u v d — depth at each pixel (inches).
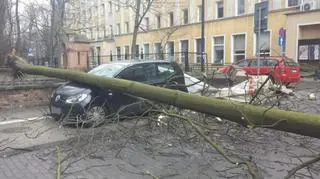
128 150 289.9
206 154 272.7
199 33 1604.3
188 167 253.4
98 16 2420.0
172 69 439.8
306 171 243.3
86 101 375.2
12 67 516.1
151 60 436.5
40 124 393.7
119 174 243.9
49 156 283.9
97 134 296.2
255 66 860.6
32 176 244.5
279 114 183.8
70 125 378.3
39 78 526.6
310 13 1101.1
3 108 491.5
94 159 271.9
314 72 1013.8
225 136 289.6
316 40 1097.4
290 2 1234.6
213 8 1531.7
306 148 290.2
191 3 1656.0
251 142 296.2
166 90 240.7
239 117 198.8
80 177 239.3
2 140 330.3
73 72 362.6
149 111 281.4
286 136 316.5
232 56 1445.6
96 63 1191.6
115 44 2230.6
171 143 292.5
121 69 409.4
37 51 1488.7
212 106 211.3
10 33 844.6
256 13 649.6
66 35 1196.5
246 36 1380.4
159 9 1817.2
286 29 1168.8
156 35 1845.5
